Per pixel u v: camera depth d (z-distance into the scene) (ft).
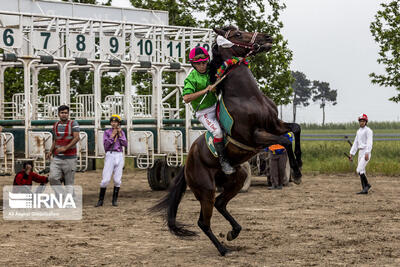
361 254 26.96
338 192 53.21
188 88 27.35
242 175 28.40
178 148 51.42
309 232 32.94
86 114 59.88
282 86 82.53
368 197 49.34
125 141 45.37
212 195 27.58
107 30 58.18
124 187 59.72
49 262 26.25
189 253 28.07
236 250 28.53
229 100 26.37
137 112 60.95
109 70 57.88
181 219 38.34
